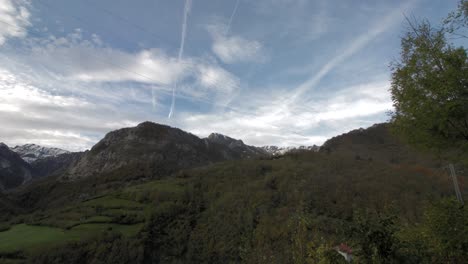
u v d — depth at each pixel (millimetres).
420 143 9430
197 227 68812
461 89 7879
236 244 54438
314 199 52500
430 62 8484
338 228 7188
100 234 61031
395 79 9562
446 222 7340
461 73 7754
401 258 6031
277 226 42812
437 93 8180
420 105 8578
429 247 7008
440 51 8289
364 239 6117
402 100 9148
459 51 7898
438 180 32875
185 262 60219
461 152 8805
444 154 9234
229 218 65500
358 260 6207
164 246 64938
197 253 60688
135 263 57250
